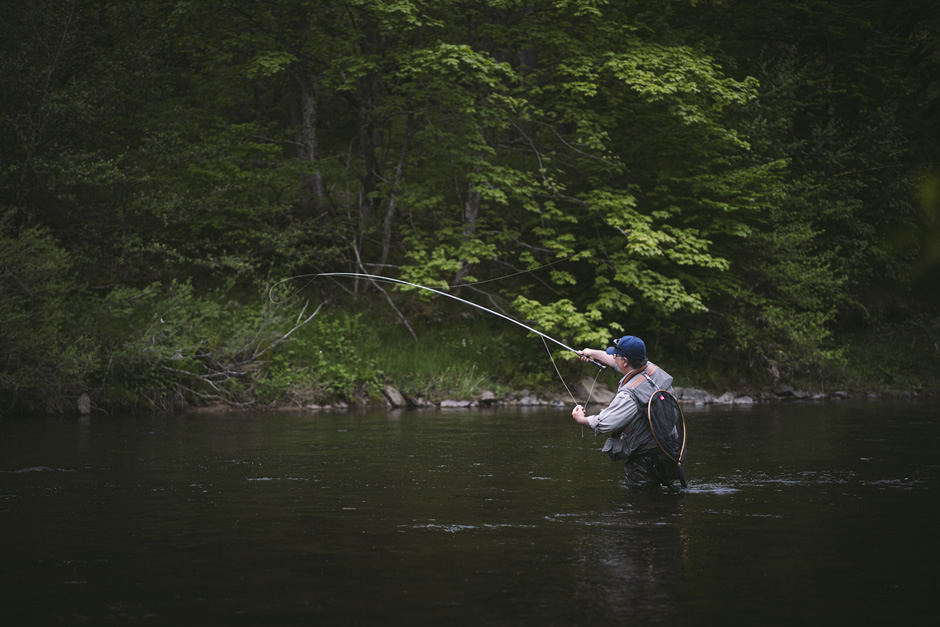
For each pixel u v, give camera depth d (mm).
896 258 21812
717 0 21922
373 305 17047
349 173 17812
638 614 3178
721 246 17938
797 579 3666
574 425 10828
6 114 14125
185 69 17812
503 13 16578
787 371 18406
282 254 16703
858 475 6715
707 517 5023
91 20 15922
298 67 17031
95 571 3787
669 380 6133
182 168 15867
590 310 15719
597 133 15492
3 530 4641
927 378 20047
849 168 20906
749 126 17875
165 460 7426
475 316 17406
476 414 12734
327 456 7730
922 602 3348
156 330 12891
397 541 4367
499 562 3941
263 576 3705
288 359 14469
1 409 11875
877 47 22797
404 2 14250
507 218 17672
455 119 15969
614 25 16141
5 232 13469
